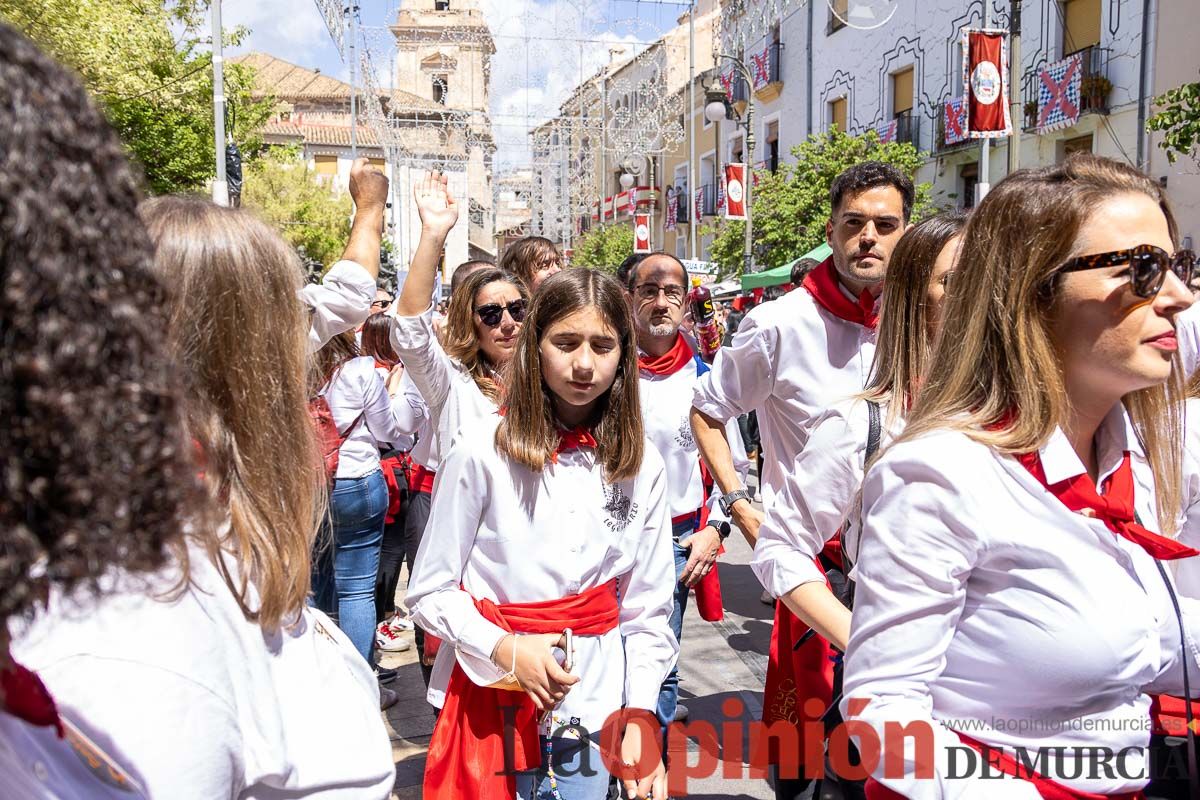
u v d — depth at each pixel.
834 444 1.89
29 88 0.54
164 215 1.11
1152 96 12.77
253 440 1.08
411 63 24.45
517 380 2.06
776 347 2.75
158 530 0.58
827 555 2.24
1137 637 1.21
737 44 17.00
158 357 0.58
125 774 0.74
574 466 2.11
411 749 3.53
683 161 30.67
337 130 43.34
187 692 0.80
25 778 0.66
